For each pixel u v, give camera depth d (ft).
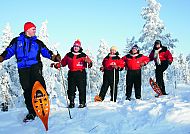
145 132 16.67
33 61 22.26
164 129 16.70
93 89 116.06
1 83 84.69
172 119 18.12
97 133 17.48
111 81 34.12
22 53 22.18
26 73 22.22
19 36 22.50
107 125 18.81
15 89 90.22
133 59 34.24
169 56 36.14
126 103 27.45
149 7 95.25
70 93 28.96
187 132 15.21
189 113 18.67
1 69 88.17
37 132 18.98
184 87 46.85
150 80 36.63
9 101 81.71
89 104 29.01
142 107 22.84
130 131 17.28
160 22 94.48
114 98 34.04
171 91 42.11
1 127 20.80
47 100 19.57
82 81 28.37
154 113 20.15
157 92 36.19
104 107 24.72
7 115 24.04
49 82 85.30
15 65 92.99
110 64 33.83
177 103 22.63
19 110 26.27
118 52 34.24
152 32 93.50
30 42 22.29
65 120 21.18
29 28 22.16
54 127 19.54
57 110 25.02
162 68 36.83
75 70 28.63
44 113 19.33
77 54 28.84
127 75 34.73
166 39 93.04
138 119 19.51
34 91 19.66
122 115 21.24
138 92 34.58
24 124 21.24
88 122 19.63
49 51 22.79
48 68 88.63
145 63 34.40
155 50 37.17
